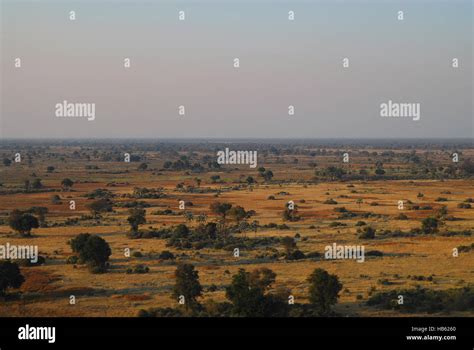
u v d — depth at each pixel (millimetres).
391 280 75812
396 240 108375
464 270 81750
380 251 97312
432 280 75312
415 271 81375
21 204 162250
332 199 173875
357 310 60938
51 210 152250
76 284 74812
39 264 87562
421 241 107000
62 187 197750
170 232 116500
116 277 79438
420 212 146250
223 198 178500
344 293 68500
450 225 125188
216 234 112312
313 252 94875
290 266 85688
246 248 101250
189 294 62438
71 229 123188
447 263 87000
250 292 58688
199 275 79812
